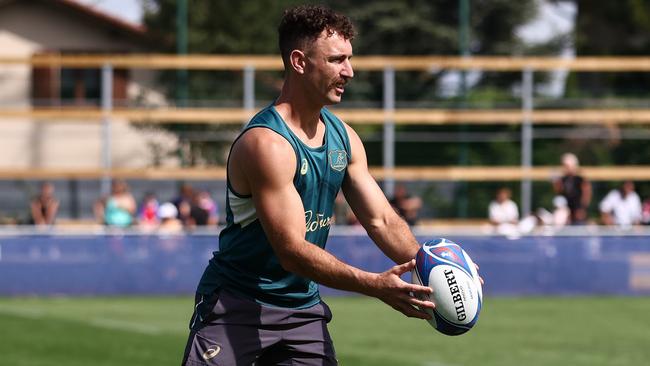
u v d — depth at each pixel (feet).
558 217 158.51
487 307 123.24
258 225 41.42
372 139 183.83
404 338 98.53
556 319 112.88
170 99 224.53
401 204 150.41
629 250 133.59
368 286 39.45
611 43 269.44
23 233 131.54
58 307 121.70
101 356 87.15
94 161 223.30
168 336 98.53
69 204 191.62
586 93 214.69
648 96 230.07
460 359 86.89
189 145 191.93
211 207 156.04
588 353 90.74
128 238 132.57
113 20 251.39
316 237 42.24
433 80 256.73
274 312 42.24
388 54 265.75
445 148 192.65
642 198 192.13
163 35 238.07
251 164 39.75
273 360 43.29
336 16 40.29
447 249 41.27
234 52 231.50
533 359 87.35
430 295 40.55
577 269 133.69
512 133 197.67
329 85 40.16
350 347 92.84
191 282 133.08
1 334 99.71
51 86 233.14
